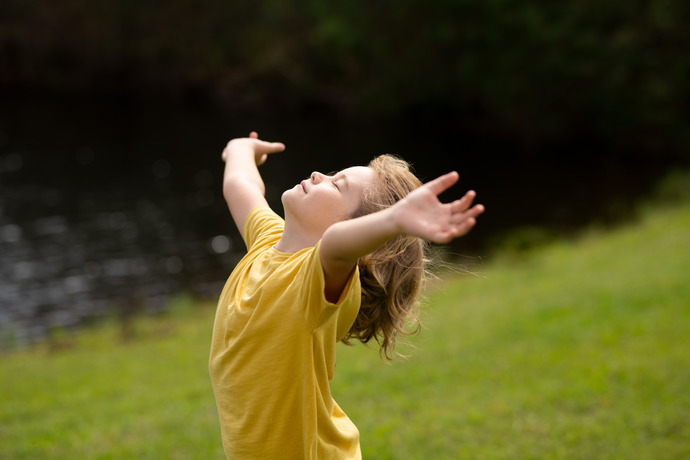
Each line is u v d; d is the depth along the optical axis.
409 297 1.96
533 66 28.22
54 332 10.89
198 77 39.94
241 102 38.66
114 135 31.66
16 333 11.12
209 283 14.19
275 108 38.50
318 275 1.61
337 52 34.34
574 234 16.50
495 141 32.16
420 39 31.61
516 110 30.19
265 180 23.86
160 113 37.31
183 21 40.00
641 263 9.92
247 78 38.59
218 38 39.41
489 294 9.34
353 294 1.78
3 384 7.24
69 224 18.86
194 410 5.58
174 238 17.73
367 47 33.66
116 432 5.14
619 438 4.19
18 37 41.47
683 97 26.91
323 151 29.19
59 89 42.31
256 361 1.77
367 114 35.59
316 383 1.78
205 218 19.66
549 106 29.09
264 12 37.44
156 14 40.16
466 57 29.92
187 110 38.38
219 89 39.38
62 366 7.91
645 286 8.18
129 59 41.50
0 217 19.38
